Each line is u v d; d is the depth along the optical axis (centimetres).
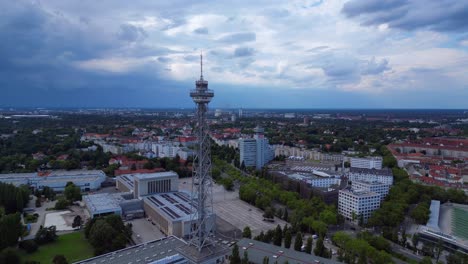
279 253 19238
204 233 19188
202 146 19075
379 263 19362
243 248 19950
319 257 18625
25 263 18100
